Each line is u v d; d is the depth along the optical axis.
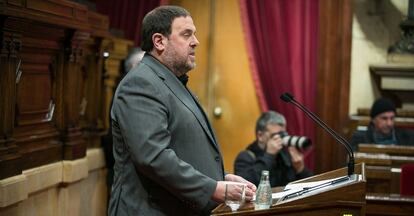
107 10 7.38
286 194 2.87
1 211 3.63
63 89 4.69
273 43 7.37
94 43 5.46
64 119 4.71
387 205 4.20
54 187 4.55
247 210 2.63
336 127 7.35
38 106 4.36
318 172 7.32
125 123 2.85
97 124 5.61
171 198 2.93
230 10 7.54
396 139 6.19
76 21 4.59
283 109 7.37
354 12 7.49
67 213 4.67
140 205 2.91
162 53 3.04
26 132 4.18
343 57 7.33
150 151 2.77
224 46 7.55
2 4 3.57
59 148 4.61
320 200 2.61
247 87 7.54
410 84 7.20
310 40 7.35
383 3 7.50
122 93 2.91
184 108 2.97
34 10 3.98
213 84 7.59
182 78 3.16
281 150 4.91
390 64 7.20
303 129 7.34
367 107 7.50
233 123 7.58
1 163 3.61
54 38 4.49
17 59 3.93
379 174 4.81
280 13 7.35
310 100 7.36
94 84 5.56
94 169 5.31
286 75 7.37
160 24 3.02
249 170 4.79
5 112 3.76
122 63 6.14
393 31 7.50
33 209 4.18
